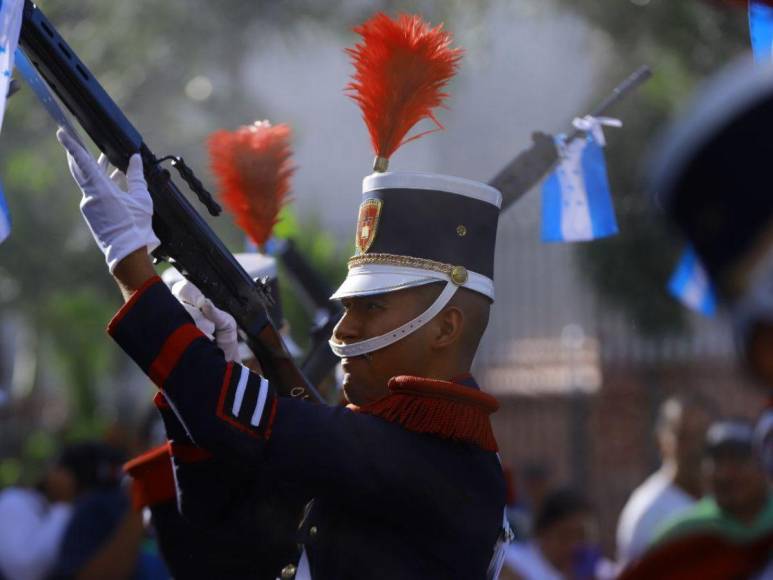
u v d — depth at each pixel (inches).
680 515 585.6
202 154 1209.4
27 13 298.7
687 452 710.5
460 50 350.0
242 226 396.2
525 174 402.6
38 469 1453.0
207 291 337.4
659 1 1082.1
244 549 358.3
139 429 828.0
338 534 323.6
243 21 1206.9
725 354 1347.2
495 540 330.0
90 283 1398.9
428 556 318.0
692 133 177.6
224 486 344.2
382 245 332.8
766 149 174.7
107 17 1182.3
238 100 1263.5
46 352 1936.5
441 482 316.2
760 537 216.2
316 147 1615.4
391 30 346.6
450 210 332.5
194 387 307.9
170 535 378.9
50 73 307.4
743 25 1058.1
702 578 218.2
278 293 414.0
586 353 1449.3
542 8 1178.0
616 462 1391.5
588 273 1298.0
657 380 1378.0
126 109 1203.2
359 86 348.5
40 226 1339.8
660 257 1190.9
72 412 1729.8
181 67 1213.1
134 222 312.8
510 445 1437.0
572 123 420.8
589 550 777.6
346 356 335.0
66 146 310.7
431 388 317.4
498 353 1475.1
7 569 760.3
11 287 1419.8
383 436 314.2
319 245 1277.1
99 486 743.7
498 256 1485.0
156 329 309.9
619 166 1110.4
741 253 177.9
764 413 231.9
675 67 1139.3
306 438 309.7
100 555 717.3
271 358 347.3
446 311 330.3
